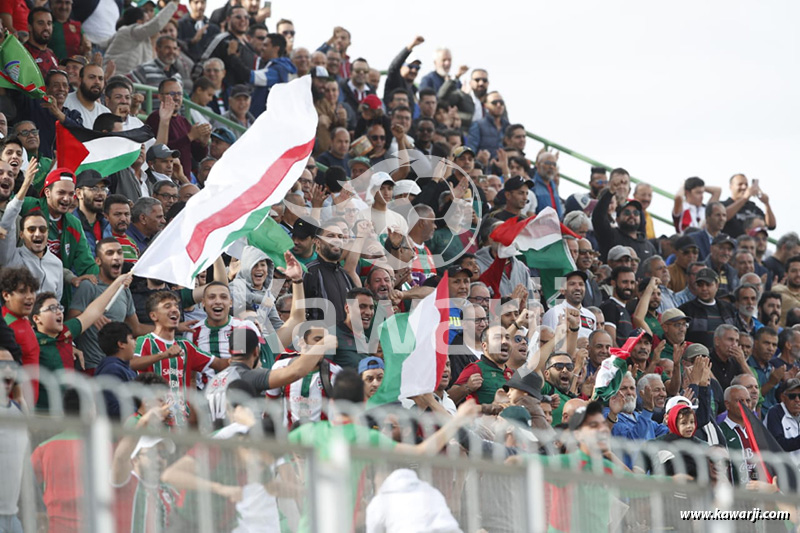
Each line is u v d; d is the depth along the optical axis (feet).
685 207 182.39
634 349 118.21
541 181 165.99
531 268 126.41
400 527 57.88
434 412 84.48
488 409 84.38
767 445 97.81
